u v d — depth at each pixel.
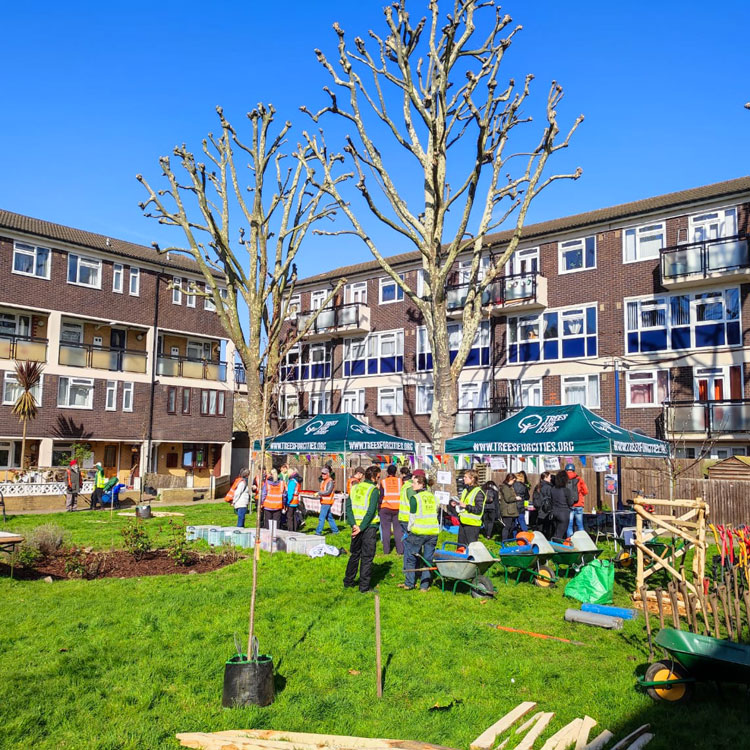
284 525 17.89
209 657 7.32
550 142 20.31
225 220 26.75
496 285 30.84
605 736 5.46
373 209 19.98
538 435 15.61
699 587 8.09
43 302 30.38
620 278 28.05
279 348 28.61
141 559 13.07
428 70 19.98
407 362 35.06
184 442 35.31
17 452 30.19
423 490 11.28
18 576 11.30
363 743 5.23
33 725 5.57
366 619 8.95
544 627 8.88
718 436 23.41
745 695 6.39
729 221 25.50
